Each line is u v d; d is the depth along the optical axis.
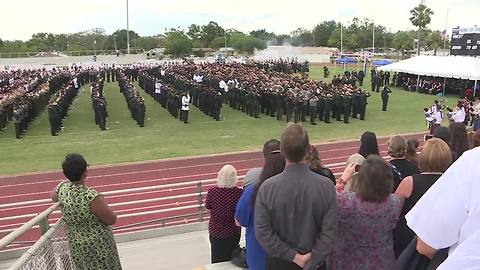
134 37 124.88
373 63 68.56
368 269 2.96
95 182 15.32
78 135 23.55
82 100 37.25
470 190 1.54
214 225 5.22
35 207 13.01
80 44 124.50
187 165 17.30
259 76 36.09
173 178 15.64
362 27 126.81
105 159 18.38
